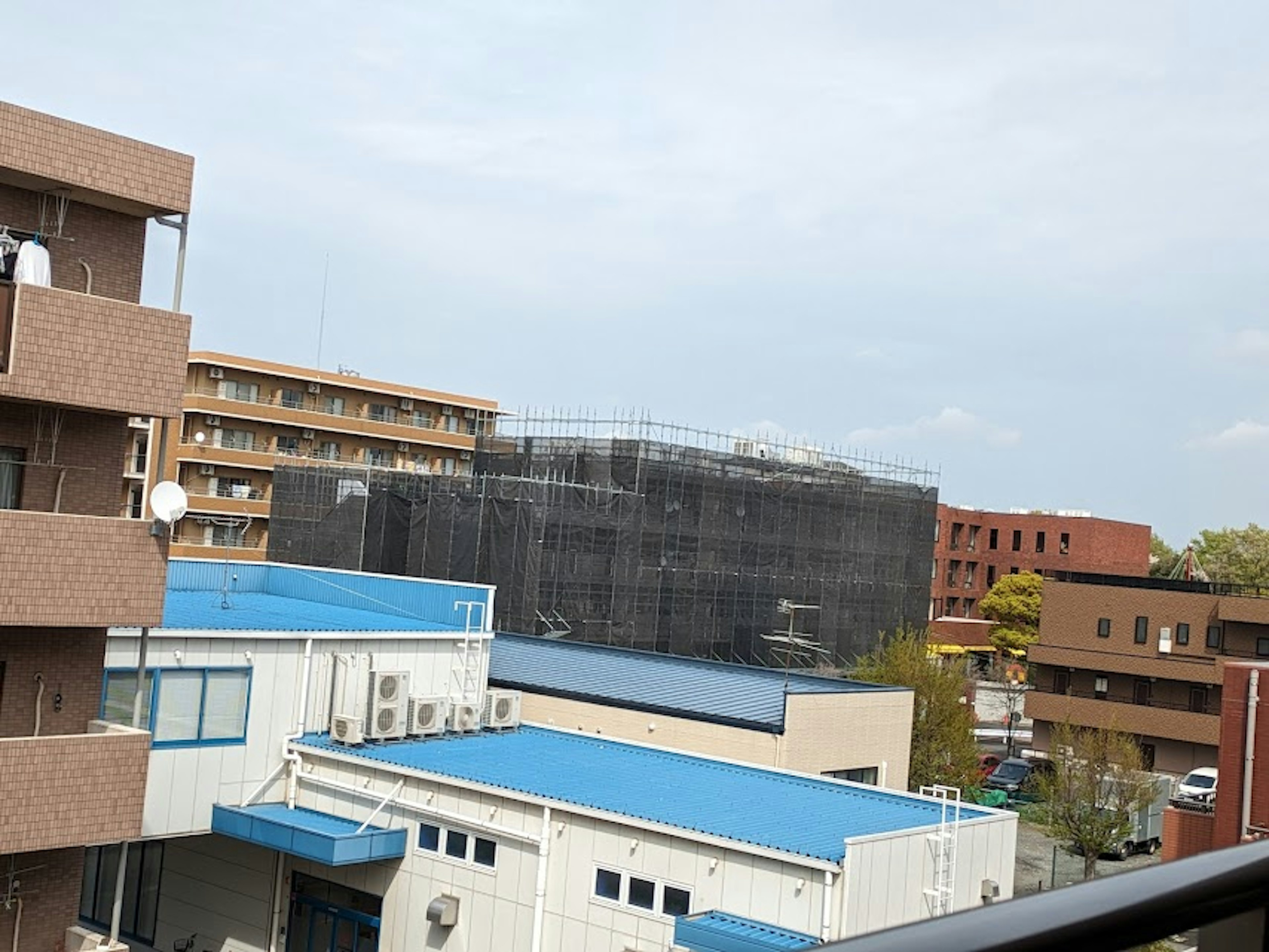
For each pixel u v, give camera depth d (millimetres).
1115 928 1141
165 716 21984
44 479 17781
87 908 25641
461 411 78625
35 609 16406
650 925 18719
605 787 21234
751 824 19156
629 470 44344
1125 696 49250
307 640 23953
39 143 16641
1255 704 22922
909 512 54625
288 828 21375
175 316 17672
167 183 17953
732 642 47000
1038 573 81250
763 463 48250
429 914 20844
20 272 16672
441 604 28094
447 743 24719
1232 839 22984
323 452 72062
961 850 19531
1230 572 76688
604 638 43125
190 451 66250
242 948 23297
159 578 17609
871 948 1004
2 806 16203
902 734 29578
